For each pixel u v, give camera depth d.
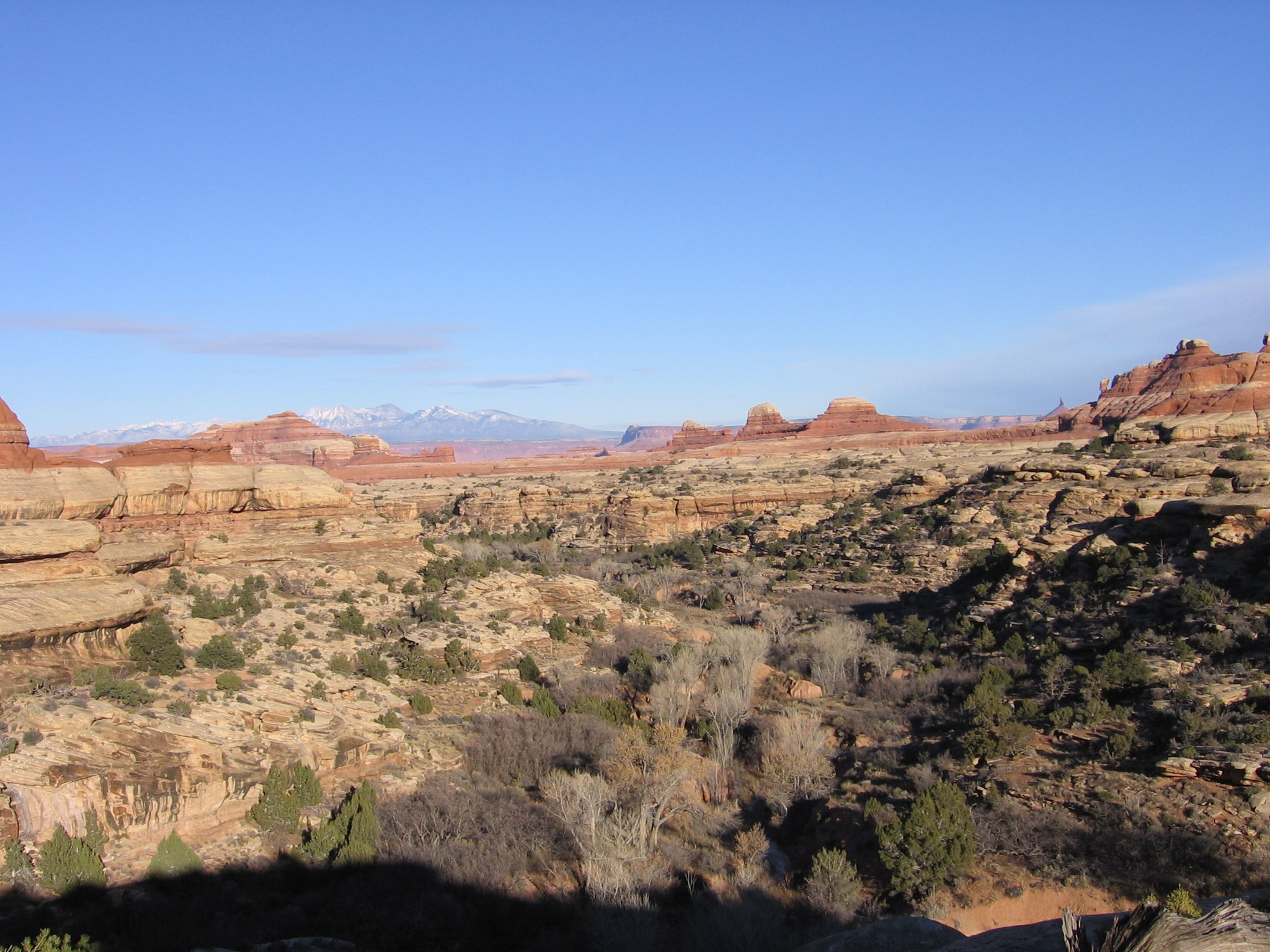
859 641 69.56
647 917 33.62
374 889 33.19
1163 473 89.69
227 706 39.81
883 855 36.88
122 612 41.88
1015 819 39.16
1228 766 38.59
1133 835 36.69
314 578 64.94
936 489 114.94
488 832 38.84
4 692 35.94
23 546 42.22
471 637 61.09
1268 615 56.59
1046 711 51.94
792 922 35.06
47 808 30.55
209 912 30.27
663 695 54.56
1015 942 11.99
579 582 78.50
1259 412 107.94
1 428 54.12
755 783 49.00
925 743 51.12
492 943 32.34
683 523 130.00
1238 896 11.64
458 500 163.38
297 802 36.50
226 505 66.50
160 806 33.22
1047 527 88.25
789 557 108.06
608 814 41.25
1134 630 60.94
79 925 27.75
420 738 46.47
